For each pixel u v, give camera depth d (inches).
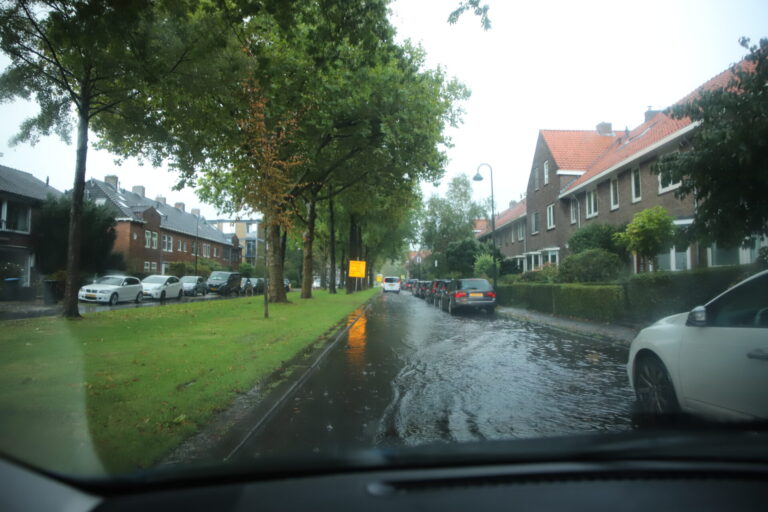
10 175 1189.1
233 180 811.4
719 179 299.7
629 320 500.7
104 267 1143.6
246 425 173.5
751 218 298.5
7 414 164.4
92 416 166.7
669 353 169.2
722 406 143.3
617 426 176.1
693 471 91.6
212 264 2060.8
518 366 304.2
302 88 551.5
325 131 669.9
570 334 477.1
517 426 177.2
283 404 211.8
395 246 1921.8
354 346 395.5
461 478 87.9
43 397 189.0
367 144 727.1
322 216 1467.8
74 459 119.2
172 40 380.5
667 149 627.2
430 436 166.1
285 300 857.5
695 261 617.9
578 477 90.0
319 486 85.4
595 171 863.7
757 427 130.6
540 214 1128.2
